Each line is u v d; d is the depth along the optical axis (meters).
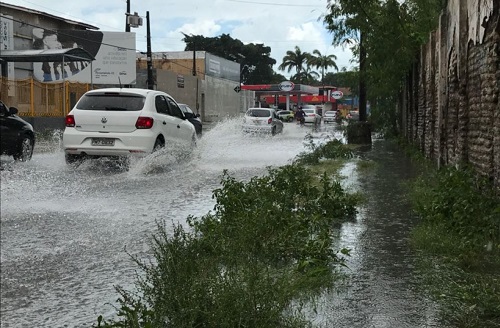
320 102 94.69
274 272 4.88
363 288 4.63
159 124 12.92
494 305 4.07
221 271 4.62
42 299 4.78
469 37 9.51
